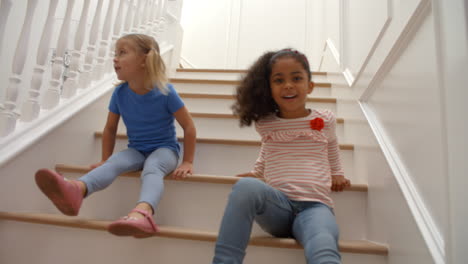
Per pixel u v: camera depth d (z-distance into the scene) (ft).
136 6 6.22
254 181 2.81
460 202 1.93
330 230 2.62
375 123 3.77
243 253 2.54
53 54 6.31
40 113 4.05
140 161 3.86
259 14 11.40
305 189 3.13
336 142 3.73
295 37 10.94
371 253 2.90
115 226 2.59
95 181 3.18
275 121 3.69
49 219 3.18
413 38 2.88
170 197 3.67
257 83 3.77
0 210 3.40
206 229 3.55
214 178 3.59
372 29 4.29
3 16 3.56
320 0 10.65
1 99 5.38
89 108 4.75
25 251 3.22
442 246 2.14
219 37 11.46
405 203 2.63
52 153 4.04
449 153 2.01
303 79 3.51
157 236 3.06
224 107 6.24
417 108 2.72
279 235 3.18
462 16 2.15
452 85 2.06
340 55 6.07
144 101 4.09
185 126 4.12
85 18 4.67
